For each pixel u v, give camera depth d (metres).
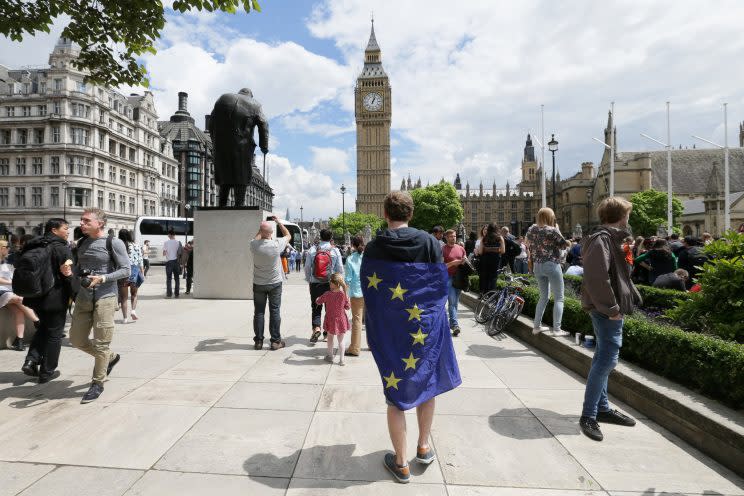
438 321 2.99
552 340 6.08
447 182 89.44
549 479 2.90
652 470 3.05
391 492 2.72
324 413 3.96
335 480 2.84
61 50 51.84
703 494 2.77
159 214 70.75
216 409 4.02
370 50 133.00
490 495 2.71
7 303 6.32
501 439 3.50
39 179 51.84
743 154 83.50
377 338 2.96
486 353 6.40
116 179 58.34
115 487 2.71
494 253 8.88
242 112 11.67
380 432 3.58
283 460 3.09
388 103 130.88
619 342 3.62
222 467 2.98
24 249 4.62
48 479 2.79
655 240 10.28
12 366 5.52
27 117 51.88
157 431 3.53
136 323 8.39
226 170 11.87
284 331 7.89
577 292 9.74
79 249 4.43
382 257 2.98
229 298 12.05
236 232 11.96
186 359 5.79
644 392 4.09
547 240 6.41
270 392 4.50
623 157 85.12
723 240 5.86
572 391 4.68
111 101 57.91
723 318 5.38
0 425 3.62
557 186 135.75
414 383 2.86
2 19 7.29
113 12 7.74
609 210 3.76
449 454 3.23
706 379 3.82
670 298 7.66
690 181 82.44
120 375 5.05
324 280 6.86
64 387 4.61
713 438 3.23
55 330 4.78
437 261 3.03
